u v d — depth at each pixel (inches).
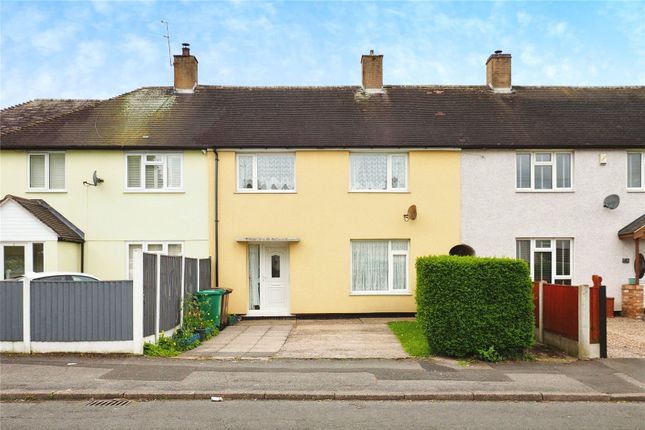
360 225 742.5
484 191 753.0
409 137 755.4
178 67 863.1
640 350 506.9
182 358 459.2
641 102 861.8
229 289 675.4
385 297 740.0
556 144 748.6
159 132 756.6
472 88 892.0
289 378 393.4
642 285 729.6
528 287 464.8
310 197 741.9
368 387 371.9
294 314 735.1
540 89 896.3
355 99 847.1
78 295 466.3
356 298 737.6
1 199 713.6
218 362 445.4
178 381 381.7
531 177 762.2
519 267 464.4
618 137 767.1
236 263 735.1
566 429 296.5
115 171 736.3
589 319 470.3
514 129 780.6
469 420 311.3
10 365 426.0
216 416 314.7
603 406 345.7
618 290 753.6
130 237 733.9
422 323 488.7
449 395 358.3
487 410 333.7
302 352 490.6
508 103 849.5
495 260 466.6
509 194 754.2
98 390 357.4
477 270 463.5
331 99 846.5
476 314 460.1
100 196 733.9
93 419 308.0
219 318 627.2
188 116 795.4
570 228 756.0
